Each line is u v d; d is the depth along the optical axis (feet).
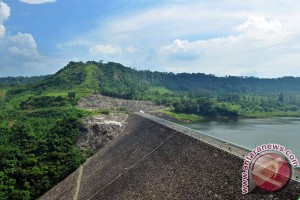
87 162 432.25
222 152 218.79
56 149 447.83
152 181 258.16
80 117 567.18
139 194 254.27
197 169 225.15
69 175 404.98
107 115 581.94
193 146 261.65
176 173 242.17
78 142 493.77
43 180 384.27
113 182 312.91
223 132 628.69
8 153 435.53
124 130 505.66
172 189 226.58
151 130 400.06
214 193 190.90
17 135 510.58
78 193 336.90
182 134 306.14
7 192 360.48
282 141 534.37
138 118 527.40
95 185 333.21
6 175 385.91
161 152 305.12
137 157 338.34
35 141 488.85
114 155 399.85
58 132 505.25
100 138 494.59
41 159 429.79
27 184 372.38
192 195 204.95
